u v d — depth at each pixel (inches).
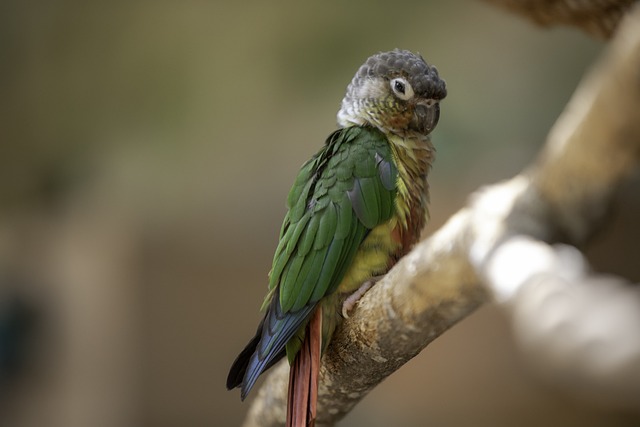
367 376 150.8
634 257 490.0
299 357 150.8
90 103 504.7
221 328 547.5
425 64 177.6
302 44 520.1
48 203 519.5
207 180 534.9
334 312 153.9
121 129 512.4
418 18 529.7
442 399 498.6
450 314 129.3
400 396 503.2
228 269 546.0
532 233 105.1
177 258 545.6
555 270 72.9
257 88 522.0
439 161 540.1
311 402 146.9
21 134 497.4
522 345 58.1
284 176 542.6
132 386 547.5
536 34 547.8
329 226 159.5
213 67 513.3
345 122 182.9
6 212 513.3
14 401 546.6
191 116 515.8
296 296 154.0
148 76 508.1
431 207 525.3
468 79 555.5
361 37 524.4
